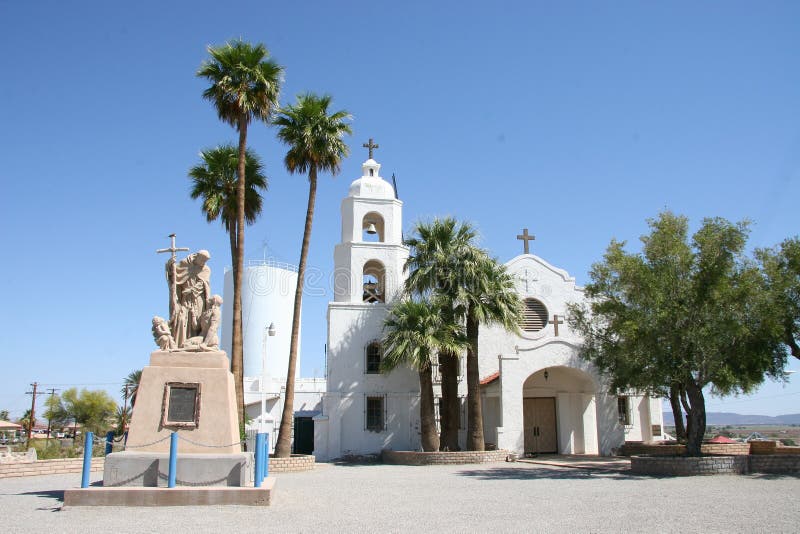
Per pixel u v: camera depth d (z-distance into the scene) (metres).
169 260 15.20
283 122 27.02
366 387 31.45
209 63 24.88
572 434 31.64
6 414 87.25
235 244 28.73
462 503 13.25
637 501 13.26
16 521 10.74
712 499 13.41
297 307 25.77
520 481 17.95
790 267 20.88
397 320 29.73
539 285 33.66
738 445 27.91
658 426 35.06
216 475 13.22
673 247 19.89
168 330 14.68
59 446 27.72
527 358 29.06
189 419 13.87
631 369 21.03
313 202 27.02
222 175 28.53
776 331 19.17
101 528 10.08
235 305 24.61
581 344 28.95
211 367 14.28
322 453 30.39
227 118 25.16
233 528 10.13
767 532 9.69
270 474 21.91
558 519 11.04
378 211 34.09
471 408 27.95
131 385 47.56
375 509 12.36
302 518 11.19
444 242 29.84
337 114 27.28
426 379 28.48
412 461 27.12
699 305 19.33
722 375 19.80
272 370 47.66
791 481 16.59
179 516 11.33
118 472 13.00
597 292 23.64
